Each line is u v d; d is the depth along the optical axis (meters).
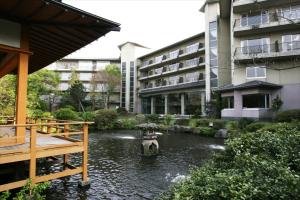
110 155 15.15
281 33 23.72
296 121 16.12
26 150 6.45
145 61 53.06
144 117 35.47
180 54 41.56
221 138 22.31
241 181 3.96
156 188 9.15
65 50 8.40
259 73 24.62
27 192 5.85
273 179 3.97
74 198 7.77
